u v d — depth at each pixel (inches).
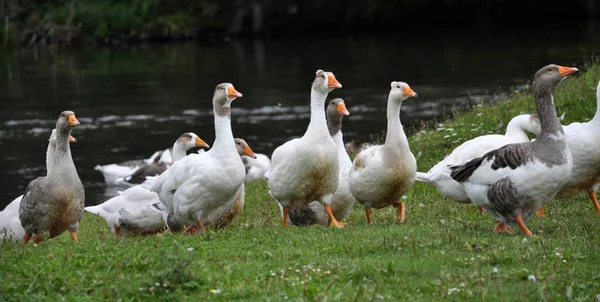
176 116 1254.9
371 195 494.0
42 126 1202.0
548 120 395.9
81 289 335.9
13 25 2208.4
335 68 1652.3
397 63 1664.6
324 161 480.7
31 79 1662.2
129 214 542.0
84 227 639.8
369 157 489.7
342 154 535.8
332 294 310.5
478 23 2340.1
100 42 2278.5
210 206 477.4
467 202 498.0
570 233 399.2
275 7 2340.1
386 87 1398.9
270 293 318.0
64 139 488.4
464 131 753.6
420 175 511.5
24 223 493.4
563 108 737.0
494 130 736.3
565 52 1587.1
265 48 2052.2
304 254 371.9
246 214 607.2
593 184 489.7
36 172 967.0
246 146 675.4
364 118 1166.3
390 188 488.7
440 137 765.3
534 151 393.7
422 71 1535.4
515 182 394.6
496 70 1467.8
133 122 1225.4
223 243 403.5
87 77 1665.8
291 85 1478.8
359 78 1509.6
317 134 479.8
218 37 2325.3
